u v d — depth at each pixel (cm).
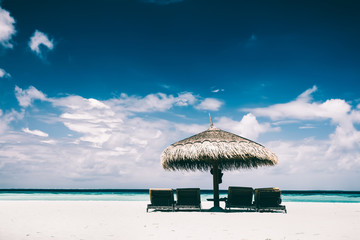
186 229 511
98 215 763
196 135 849
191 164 964
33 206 1085
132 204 1285
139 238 429
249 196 783
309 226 545
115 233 473
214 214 755
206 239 420
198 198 798
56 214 787
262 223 585
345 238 425
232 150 755
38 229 515
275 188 849
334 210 928
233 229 508
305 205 1198
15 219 666
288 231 486
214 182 830
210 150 755
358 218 686
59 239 422
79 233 473
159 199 812
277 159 828
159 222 609
